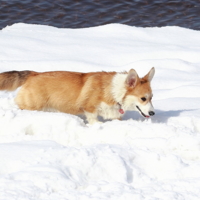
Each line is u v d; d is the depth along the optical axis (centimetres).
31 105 1120
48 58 1684
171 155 842
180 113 1179
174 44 1870
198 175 797
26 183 707
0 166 773
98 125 994
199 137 925
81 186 730
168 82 1518
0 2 2888
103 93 1094
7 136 962
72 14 2744
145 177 788
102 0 2936
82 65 1611
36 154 806
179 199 694
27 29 2000
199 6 2870
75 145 961
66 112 1145
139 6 2867
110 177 777
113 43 1852
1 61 1614
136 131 984
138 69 1612
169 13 2778
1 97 1233
